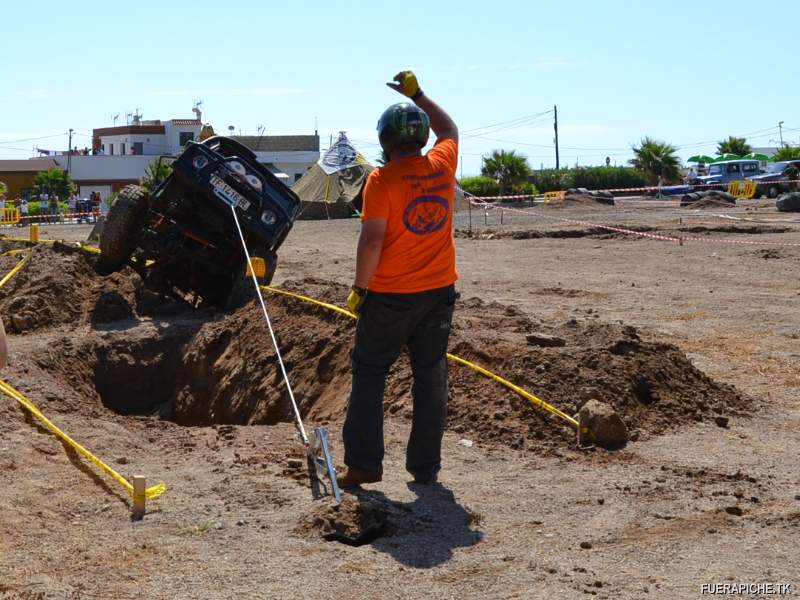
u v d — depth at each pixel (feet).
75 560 14.47
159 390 34.58
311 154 262.88
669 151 186.70
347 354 28.40
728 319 39.58
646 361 24.08
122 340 34.99
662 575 13.87
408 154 16.87
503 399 22.24
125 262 41.24
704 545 14.99
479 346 25.08
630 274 57.36
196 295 41.19
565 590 13.30
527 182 178.70
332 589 13.37
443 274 17.13
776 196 156.97
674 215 109.60
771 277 54.49
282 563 14.26
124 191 40.24
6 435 20.72
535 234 85.30
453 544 15.06
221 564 14.25
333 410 26.07
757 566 14.17
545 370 23.03
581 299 46.75
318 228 104.53
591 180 197.88
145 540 15.28
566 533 15.52
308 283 38.19
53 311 37.50
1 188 150.82
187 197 39.37
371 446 17.34
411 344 17.67
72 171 245.04
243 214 38.93
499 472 18.78
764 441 21.03
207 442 21.56
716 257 65.21
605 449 20.26
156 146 265.75
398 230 16.55
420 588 13.41
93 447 20.56
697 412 22.84
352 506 15.92
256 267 37.04
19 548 14.90
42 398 25.36
